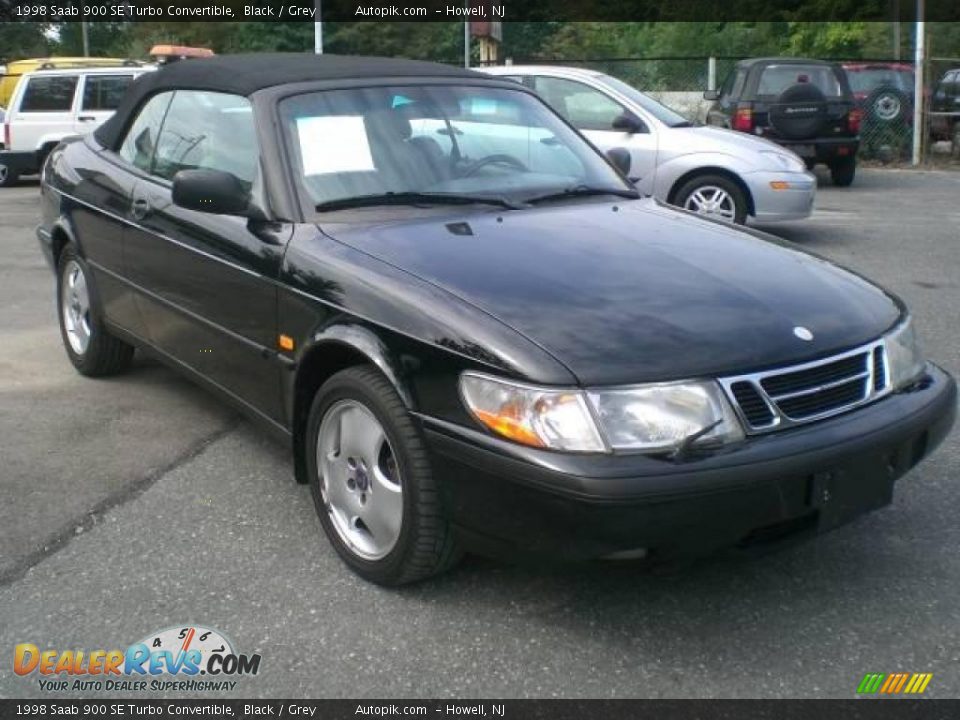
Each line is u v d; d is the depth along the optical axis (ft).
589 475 9.23
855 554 12.18
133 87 18.13
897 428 10.47
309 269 12.03
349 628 10.74
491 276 11.12
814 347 10.34
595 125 32.65
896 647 10.32
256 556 12.28
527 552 9.85
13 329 22.61
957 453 15.01
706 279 11.34
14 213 42.75
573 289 10.87
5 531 12.94
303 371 12.18
